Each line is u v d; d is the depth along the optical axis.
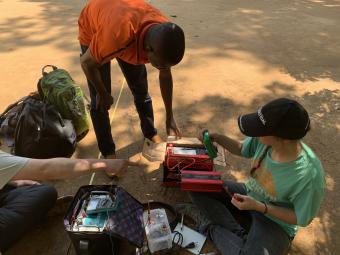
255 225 2.30
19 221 2.29
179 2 7.95
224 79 4.61
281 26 6.59
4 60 4.96
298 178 2.02
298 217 2.05
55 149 3.07
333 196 2.94
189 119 3.82
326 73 4.85
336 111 4.00
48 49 5.34
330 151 3.40
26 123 3.01
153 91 4.32
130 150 3.39
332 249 2.54
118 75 4.65
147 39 2.13
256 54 5.36
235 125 3.75
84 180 3.06
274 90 4.41
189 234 2.58
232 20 6.83
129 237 2.17
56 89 3.27
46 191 2.45
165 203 2.77
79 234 2.09
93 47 2.24
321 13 7.57
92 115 2.93
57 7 7.29
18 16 6.70
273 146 2.05
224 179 3.07
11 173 2.06
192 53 5.30
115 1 2.31
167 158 2.74
